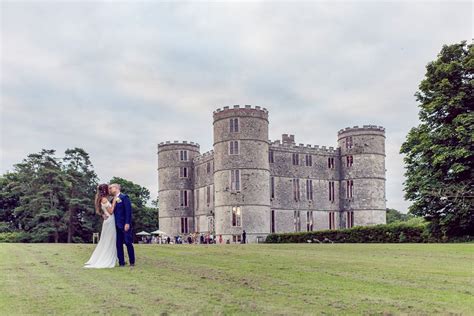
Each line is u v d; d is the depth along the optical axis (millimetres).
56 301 6129
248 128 51469
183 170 64938
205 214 60562
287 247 21500
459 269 10078
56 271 9562
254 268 10133
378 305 5930
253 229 50188
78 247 18859
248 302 6078
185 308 5672
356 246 22406
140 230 77312
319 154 62188
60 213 62375
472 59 29203
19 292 6828
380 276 8734
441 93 30375
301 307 5785
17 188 64750
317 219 60594
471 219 28812
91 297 6410
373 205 60219
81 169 67312
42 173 61781
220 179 51938
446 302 6137
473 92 29703
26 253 14789
